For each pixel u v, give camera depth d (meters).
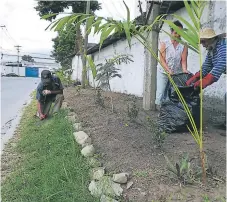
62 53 30.09
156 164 3.69
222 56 4.16
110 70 6.93
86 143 4.62
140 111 6.38
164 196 3.02
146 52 6.48
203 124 4.88
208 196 2.98
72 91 12.64
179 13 7.22
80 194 3.23
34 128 6.53
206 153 3.90
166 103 4.82
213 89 6.25
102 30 3.02
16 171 4.26
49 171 3.94
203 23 6.53
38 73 56.94
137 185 3.27
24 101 11.93
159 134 4.09
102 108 7.06
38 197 3.42
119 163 3.80
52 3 15.67
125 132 4.88
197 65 6.71
